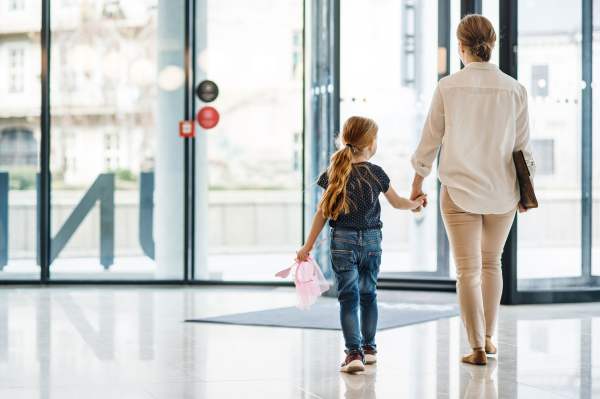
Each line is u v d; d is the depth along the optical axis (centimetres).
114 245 616
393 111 598
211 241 618
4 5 607
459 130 296
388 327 400
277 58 607
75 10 610
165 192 616
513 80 303
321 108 567
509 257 494
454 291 572
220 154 616
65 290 573
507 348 343
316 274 305
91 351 332
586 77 511
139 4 612
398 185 602
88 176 614
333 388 263
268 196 614
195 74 616
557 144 508
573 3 505
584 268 514
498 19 497
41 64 605
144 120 616
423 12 595
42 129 607
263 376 283
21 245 613
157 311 462
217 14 611
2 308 471
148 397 250
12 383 269
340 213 293
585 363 309
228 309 472
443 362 310
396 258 605
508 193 301
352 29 593
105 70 613
